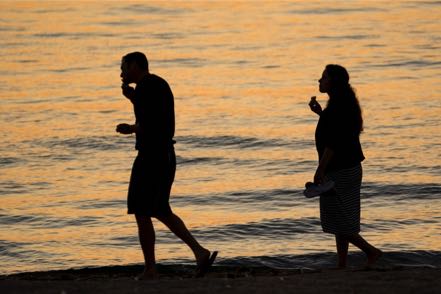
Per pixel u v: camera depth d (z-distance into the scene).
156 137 25.97
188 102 112.56
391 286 23.72
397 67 138.50
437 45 161.38
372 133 92.00
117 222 59.91
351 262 43.38
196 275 26.78
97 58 150.88
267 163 80.38
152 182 26.17
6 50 160.62
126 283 24.89
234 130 94.81
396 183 70.12
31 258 50.69
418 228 55.47
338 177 28.70
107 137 92.75
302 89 121.00
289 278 25.80
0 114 104.50
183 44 166.75
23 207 65.38
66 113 105.25
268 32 185.12
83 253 51.53
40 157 84.69
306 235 53.81
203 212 62.03
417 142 87.31
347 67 139.12
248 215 60.28
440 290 23.11
